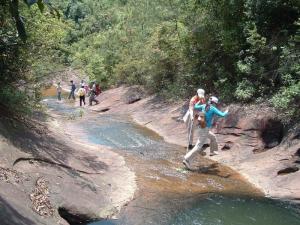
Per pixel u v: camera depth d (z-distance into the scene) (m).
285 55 12.18
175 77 19.47
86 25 39.78
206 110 10.16
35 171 7.40
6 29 9.48
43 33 10.62
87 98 26.59
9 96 9.47
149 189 8.55
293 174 9.27
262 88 13.03
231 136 12.06
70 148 9.95
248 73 13.41
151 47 20.50
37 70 10.91
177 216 7.36
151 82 20.75
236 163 10.71
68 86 35.47
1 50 9.67
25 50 10.18
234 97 14.02
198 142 10.19
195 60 16.94
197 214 7.49
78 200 7.15
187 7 16.78
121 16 35.34
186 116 11.16
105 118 17.77
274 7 13.06
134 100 20.92
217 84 15.29
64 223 6.41
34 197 6.54
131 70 24.08
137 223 6.95
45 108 13.82
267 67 13.30
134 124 16.44
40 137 9.62
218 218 7.36
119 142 13.04
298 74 11.60
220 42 15.64
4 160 7.12
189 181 9.32
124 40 28.02
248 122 11.84
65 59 12.30
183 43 17.36
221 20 15.14
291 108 11.17
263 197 8.51
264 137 11.31
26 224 5.52
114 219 7.04
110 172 9.17
